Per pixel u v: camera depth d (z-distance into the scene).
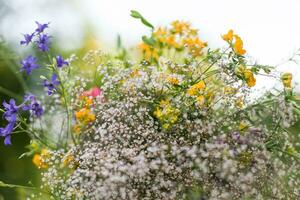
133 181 0.86
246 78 0.92
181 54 1.11
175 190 0.86
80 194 0.89
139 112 0.90
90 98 0.97
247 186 0.85
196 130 0.89
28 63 1.06
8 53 1.37
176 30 1.14
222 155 0.85
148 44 1.10
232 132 0.88
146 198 0.86
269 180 0.88
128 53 1.17
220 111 0.92
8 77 2.18
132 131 0.92
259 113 0.92
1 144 2.12
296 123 0.98
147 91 0.95
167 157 0.87
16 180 2.06
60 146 1.03
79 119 0.95
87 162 0.87
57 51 2.16
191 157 0.87
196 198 0.87
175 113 0.90
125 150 0.86
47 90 1.02
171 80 0.93
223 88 0.93
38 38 1.04
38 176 1.97
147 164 0.84
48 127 1.07
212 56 0.95
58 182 0.95
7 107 0.99
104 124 0.90
